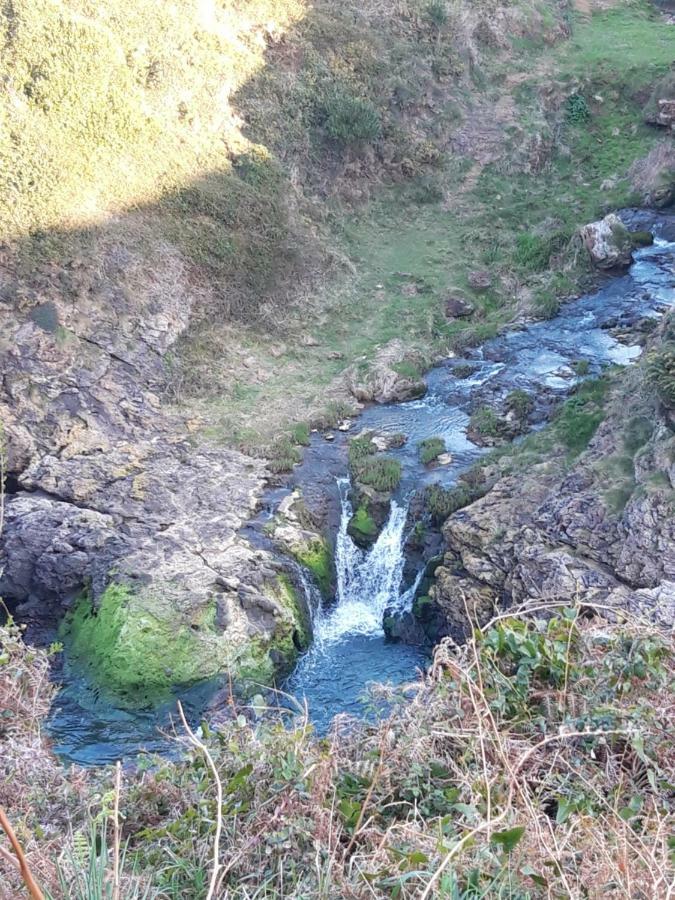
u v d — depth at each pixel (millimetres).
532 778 5031
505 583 13945
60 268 20203
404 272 24828
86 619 14508
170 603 14164
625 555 13070
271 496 17000
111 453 17781
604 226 23984
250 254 23391
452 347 21891
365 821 4902
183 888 4543
